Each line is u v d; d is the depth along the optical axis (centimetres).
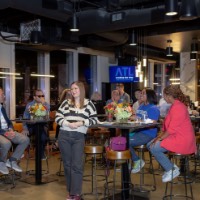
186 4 479
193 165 608
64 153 401
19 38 757
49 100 898
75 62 965
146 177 531
